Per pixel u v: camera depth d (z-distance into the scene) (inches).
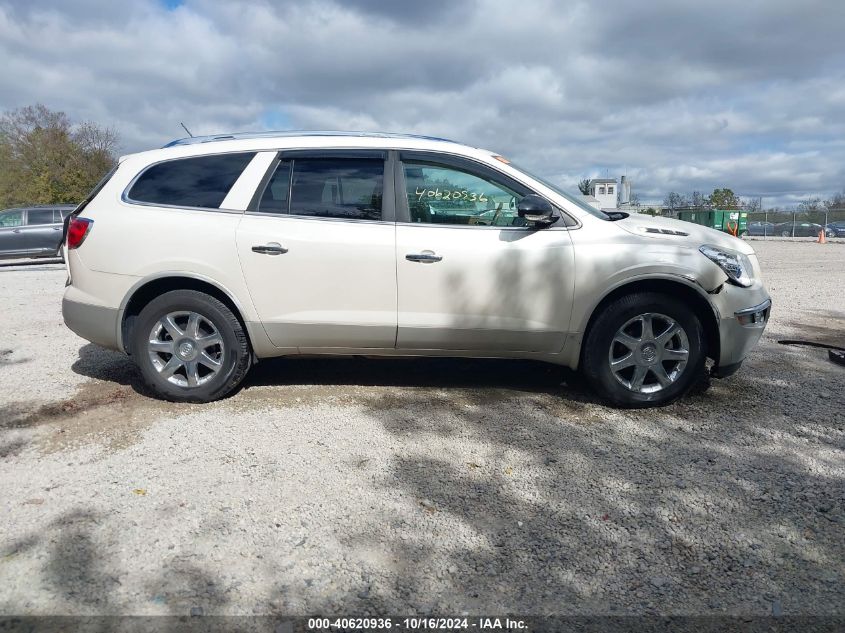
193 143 190.4
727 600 102.3
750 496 133.1
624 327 177.0
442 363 227.0
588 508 128.5
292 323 179.8
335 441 158.9
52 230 706.8
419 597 102.5
